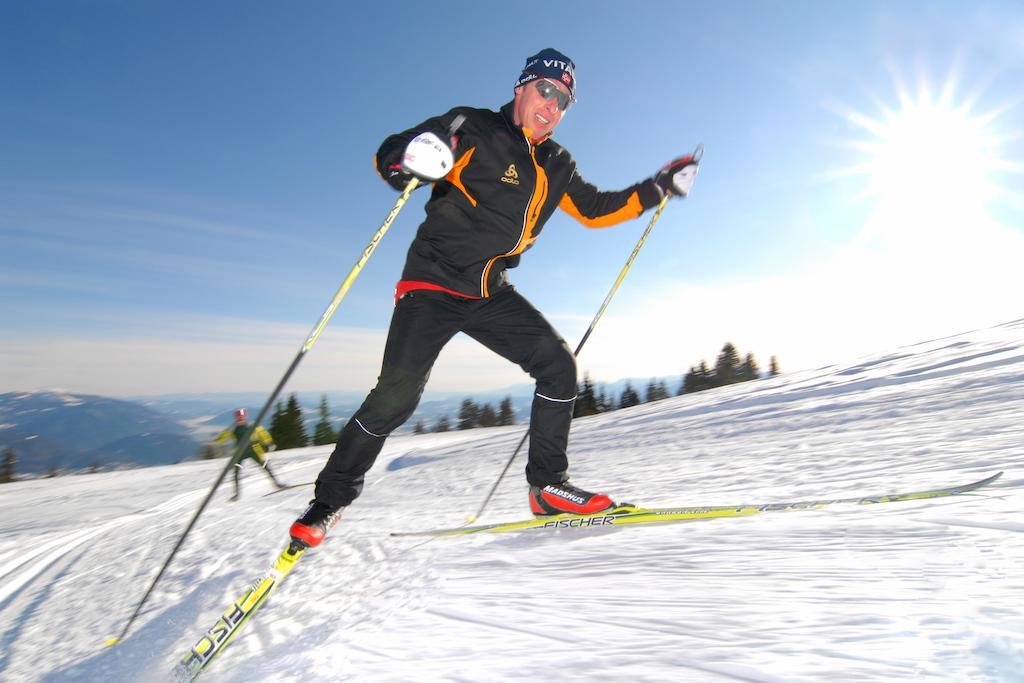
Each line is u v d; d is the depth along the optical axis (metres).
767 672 0.81
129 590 2.39
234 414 7.68
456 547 1.89
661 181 2.33
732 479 2.66
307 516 1.64
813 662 0.81
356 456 1.77
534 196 2.01
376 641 1.15
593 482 3.38
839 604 1.00
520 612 1.19
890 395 5.01
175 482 12.33
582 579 1.35
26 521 8.06
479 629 1.13
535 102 1.95
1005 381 4.33
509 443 9.28
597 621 1.09
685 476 3.03
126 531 4.89
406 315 1.96
